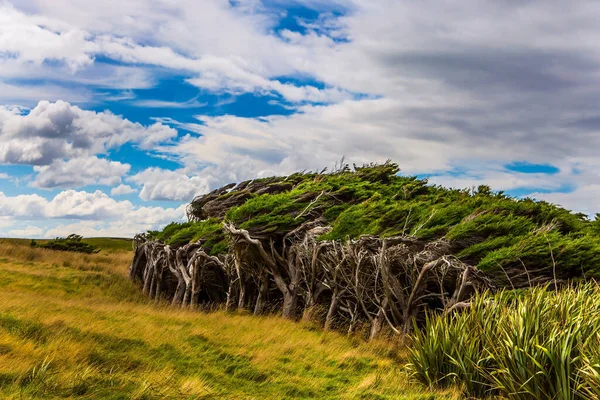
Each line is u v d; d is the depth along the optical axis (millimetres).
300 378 9977
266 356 11234
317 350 12562
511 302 10531
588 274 12992
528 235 14453
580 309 8352
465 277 12984
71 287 25531
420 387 9547
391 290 14242
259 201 21203
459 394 8828
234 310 21078
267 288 19891
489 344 9031
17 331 10000
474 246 14328
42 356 8664
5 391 6945
